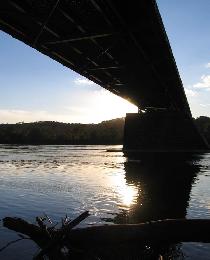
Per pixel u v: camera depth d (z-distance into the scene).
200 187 23.52
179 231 5.59
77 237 5.64
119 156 64.12
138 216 14.19
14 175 31.81
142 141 67.62
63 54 24.97
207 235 5.54
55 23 19.80
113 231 5.62
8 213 14.75
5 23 18.19
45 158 59.28
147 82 37.34
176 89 47.94
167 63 32.16
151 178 29.16
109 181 27.03
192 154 67.81
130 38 22.11
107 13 19.12
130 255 6.44
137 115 68.50
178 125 67.19
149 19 20.70
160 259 6.04
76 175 31.84
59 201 17.70
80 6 18.03
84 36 20.48
